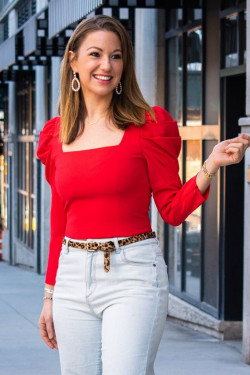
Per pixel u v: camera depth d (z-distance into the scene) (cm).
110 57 312
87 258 310
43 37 1364
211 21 834
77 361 317
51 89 1627
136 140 310
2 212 2456
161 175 310
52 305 337
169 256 988
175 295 953
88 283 310
